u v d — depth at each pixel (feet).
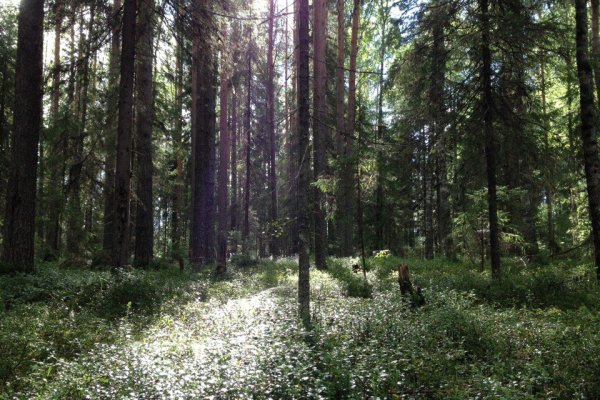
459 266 53.78
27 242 40.55
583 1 37.32
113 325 27.78
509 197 45.73
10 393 16.06
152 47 50.39
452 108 44.39
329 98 80.94
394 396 16.39
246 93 110.73
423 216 118.52
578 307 31.96
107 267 54.75
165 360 17.24
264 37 103.55
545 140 43.60
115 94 51.80
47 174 60.70
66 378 15.89
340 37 77.71
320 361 18.12
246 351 18.01
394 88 57.16
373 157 43.80
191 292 39.65
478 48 43.04
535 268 45.29
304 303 27.53
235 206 129.18
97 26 45.85
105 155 55.26
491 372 18.95
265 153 119.34
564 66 42.80
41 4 42.63
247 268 70.85
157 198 110.93
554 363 19.84
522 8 41.37
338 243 94.48
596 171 36.65
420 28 45.16
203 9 46.57
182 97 91.71
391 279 46.14
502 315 27.07
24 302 30.94
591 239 44.39
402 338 21.70
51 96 48.78
